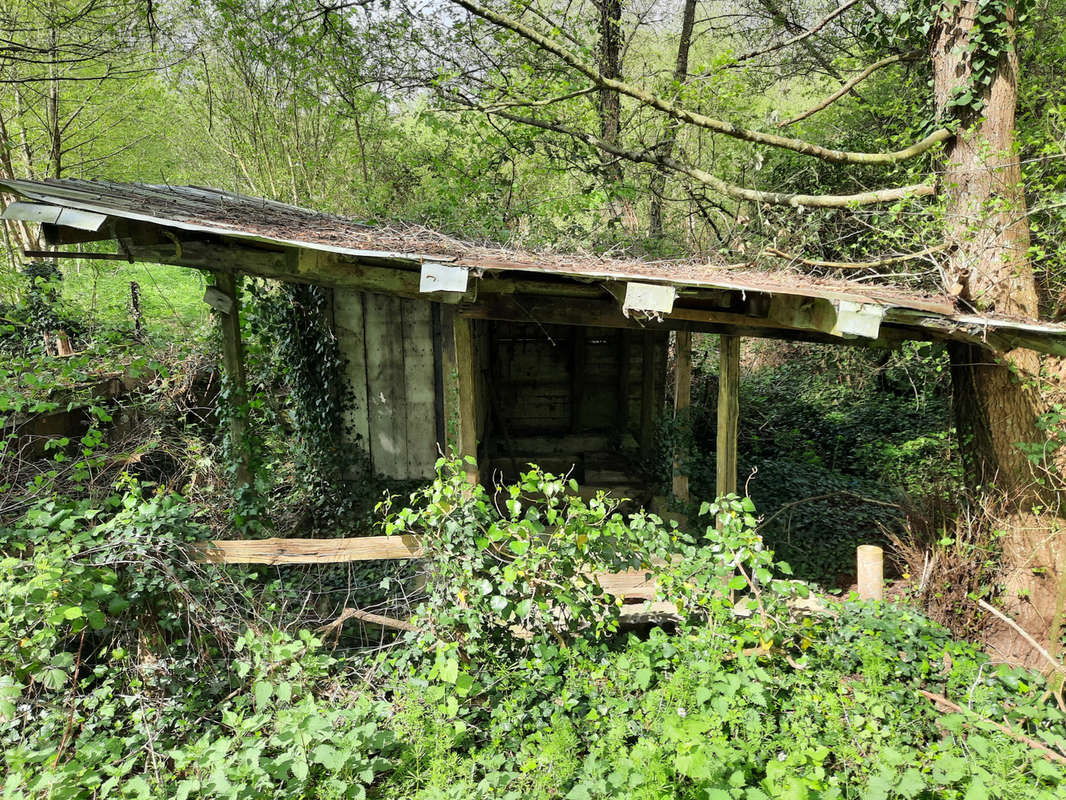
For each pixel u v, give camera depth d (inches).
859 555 193.2
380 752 144.0
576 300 233.1
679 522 288.5
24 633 137.3
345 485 296.0
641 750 125.7
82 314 464.4
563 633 176.4
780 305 206.7
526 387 400.8
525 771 136.6
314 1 395.9
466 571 165.0
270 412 283.9
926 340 237.0
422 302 292.5
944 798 127.5
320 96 490.0
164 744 147.3
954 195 239.9
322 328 288.4
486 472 349.4
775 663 166.1
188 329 498.3
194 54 486.0
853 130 396.5
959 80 234.8
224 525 248.5
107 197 195.2
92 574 153.8
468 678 150.3
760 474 354.9
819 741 140.6
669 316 230.8
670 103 308.7
